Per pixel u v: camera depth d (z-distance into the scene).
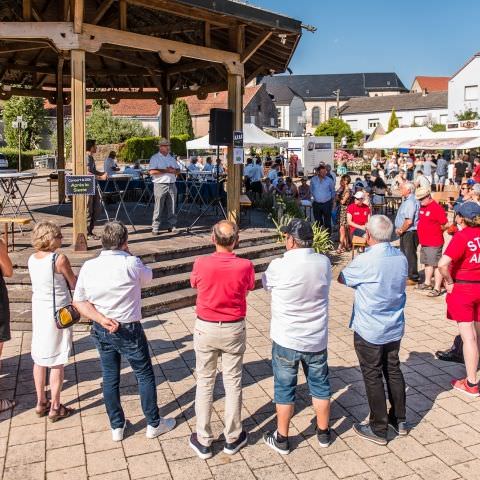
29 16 7.74
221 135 9.48
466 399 4.98
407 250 8.96
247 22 8.34
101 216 11.67
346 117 79.94
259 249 9.40
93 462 3.95
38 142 42.44
